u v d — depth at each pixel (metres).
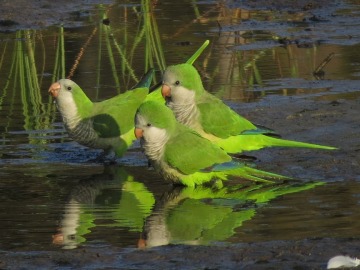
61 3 23.92
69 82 13.50
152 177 12.69
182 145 12.20
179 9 23.89
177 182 12.32
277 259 9.12
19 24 22.16
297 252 9.26
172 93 13.30
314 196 11.43
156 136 12.17
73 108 13.48
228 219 10.61
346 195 11.40
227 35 21.27
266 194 11.68
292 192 11.71
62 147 14.02
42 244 9.79
